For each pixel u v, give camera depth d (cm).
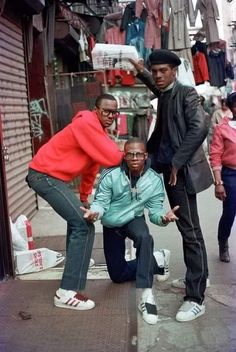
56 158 360
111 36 905
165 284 416
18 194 622
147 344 315
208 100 1415
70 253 362
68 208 356
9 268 430
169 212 334
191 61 908
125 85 941
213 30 957
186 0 891
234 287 407
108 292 394
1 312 362
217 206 752
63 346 308
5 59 602
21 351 303
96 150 351
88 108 902
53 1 815
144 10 883
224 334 325
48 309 364
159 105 359
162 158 359
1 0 539
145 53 888
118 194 360
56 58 1078
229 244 532
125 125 952
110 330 328
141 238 355
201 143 334
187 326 339
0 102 561
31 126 730
